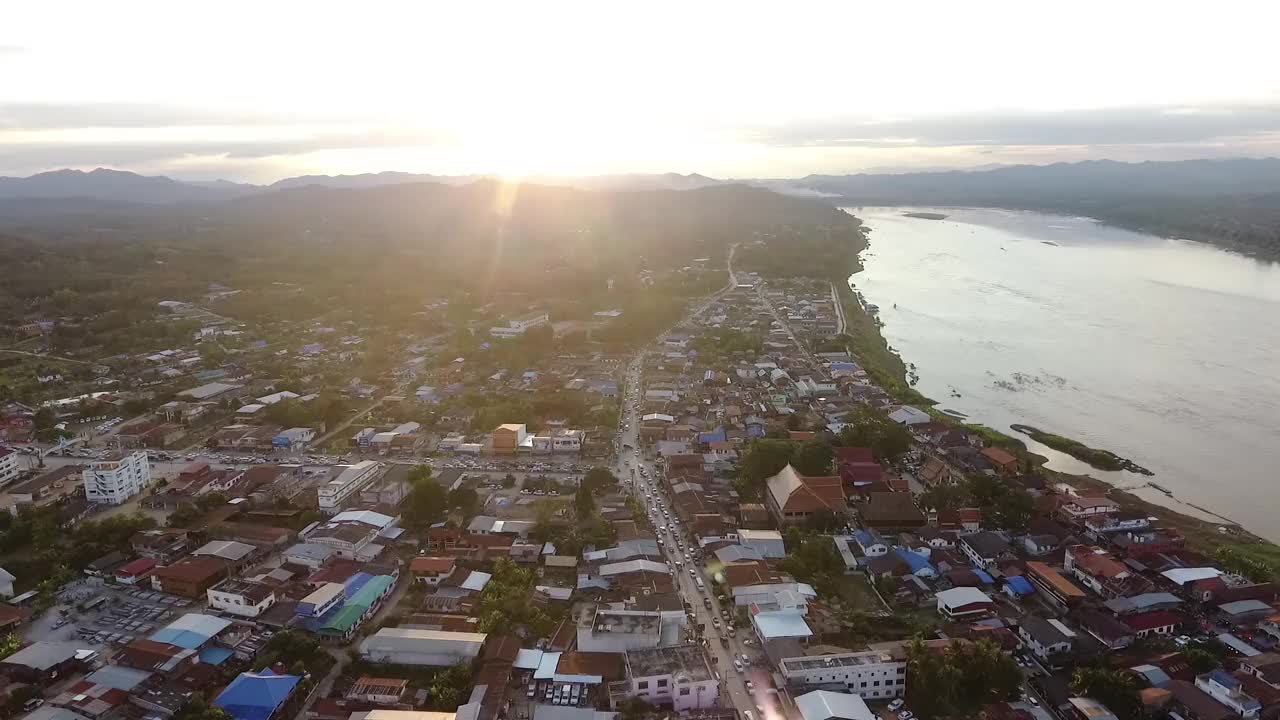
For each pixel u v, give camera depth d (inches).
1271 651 4803.2
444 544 6018.7
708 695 4301.2
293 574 5487.2
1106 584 5482.3
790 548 6058.1
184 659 4503.0
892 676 4485.7
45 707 4084.6
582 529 6220.5
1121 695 4261.8
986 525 6628.9
